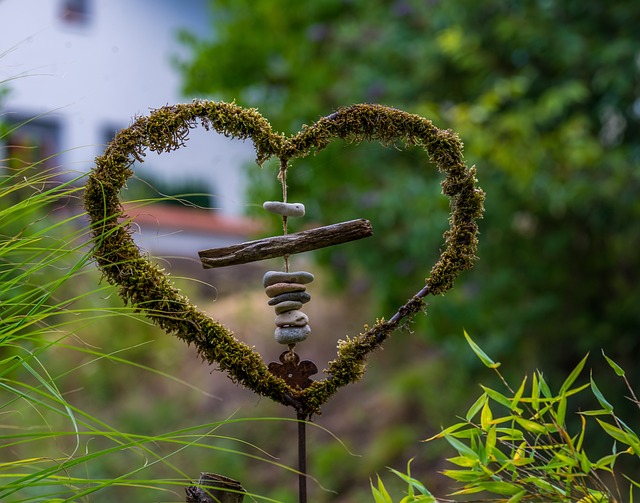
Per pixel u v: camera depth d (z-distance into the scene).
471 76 6.30
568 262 6.26
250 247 1.42
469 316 6.09
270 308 8.66
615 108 6.02
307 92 6.57
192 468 6.91
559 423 1.32
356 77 6.49
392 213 5.93
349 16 7.24
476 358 6.30
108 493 5.58
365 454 6.92
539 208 5.95
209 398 8.00
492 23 6.14
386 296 6.27
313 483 6.87
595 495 1.32
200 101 1.46
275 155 1.47
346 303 8.44
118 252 1.42
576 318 6.23
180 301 1.42
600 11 5.99
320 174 6.12
